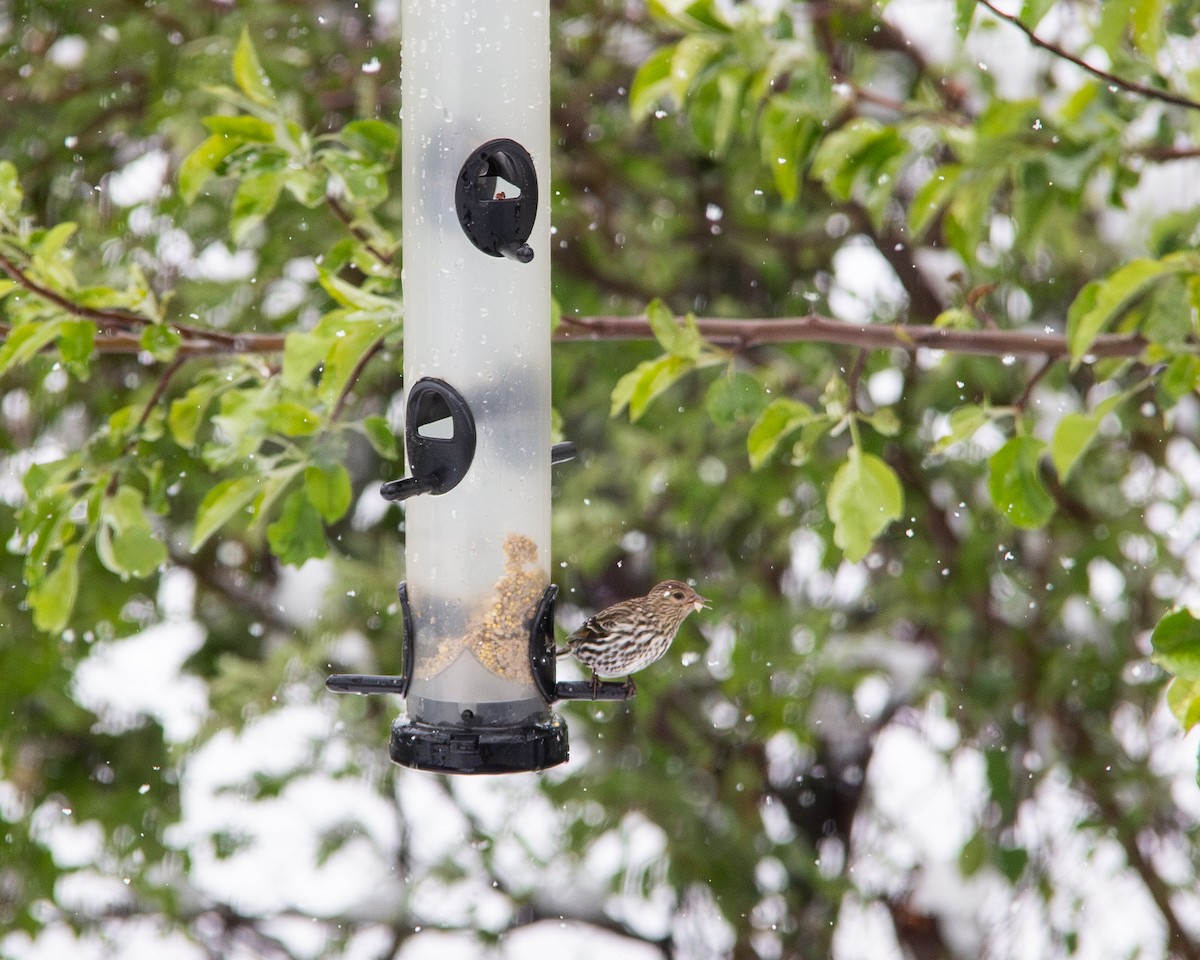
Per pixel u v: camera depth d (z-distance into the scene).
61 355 6.39
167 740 12.44
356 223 6.84
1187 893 11.75
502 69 6.06
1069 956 11.82
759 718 11.69
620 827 12.03
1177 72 6.57
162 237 10.50
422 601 6.02
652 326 6.41
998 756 11.45
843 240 11.41
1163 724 11.51
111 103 10.40
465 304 6.03
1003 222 10.33
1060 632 11.33
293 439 6.94
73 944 13.35
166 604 12.41
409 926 12.95
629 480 11.23
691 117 7.03
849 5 7.85
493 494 5.98
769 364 10.98
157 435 7.19
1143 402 10.54
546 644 6.01
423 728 5.90
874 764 12.91
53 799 12.52
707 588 11.51
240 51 6.50
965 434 6.42
